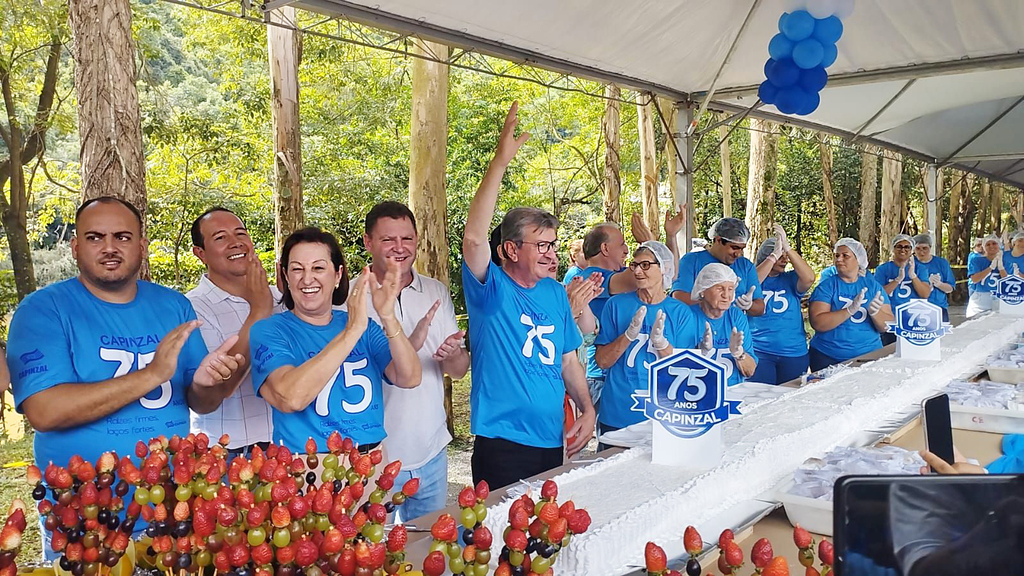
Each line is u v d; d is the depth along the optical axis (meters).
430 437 3.20
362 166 14.25
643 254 3.62
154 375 2.26
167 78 16.25
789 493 2.08
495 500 2.05
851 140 10.83
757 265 6.14
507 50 5.88
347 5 4.77
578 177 18.30
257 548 1.22
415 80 7.23
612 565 1.72
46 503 1.37
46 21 8.91
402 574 1.38
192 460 1.43
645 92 7.32
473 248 3.07
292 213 7.16
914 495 0.96
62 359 2.33
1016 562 0.94
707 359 2.25
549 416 3.15
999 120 11.68
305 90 14.12
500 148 3.01
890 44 6.64
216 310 3.13
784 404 2.95
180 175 12.57
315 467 1.56
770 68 5.68
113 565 1.34
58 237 12.84
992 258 9.32
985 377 4.14
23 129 10.25
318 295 2.58
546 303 3.22
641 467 2.24
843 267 5.48
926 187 13.17
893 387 3.25
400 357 2.57
